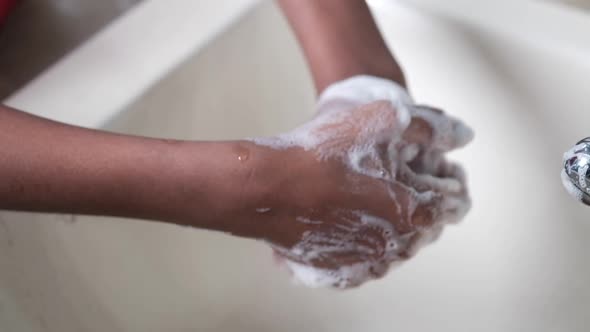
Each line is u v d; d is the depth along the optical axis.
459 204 0.59
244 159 0.54
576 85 0.63
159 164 0.52
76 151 0.52
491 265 0.72
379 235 0.57
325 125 0.56
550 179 0.67
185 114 0.66
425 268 0.74
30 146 0.51
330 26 0.63
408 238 0.58
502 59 0.66
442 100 0.70
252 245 0.74
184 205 0.53
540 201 0.69
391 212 0.56
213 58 0.67
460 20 0.66
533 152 0.68
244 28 0.68
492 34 0.65
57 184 0.51
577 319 0.68
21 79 0.68
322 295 0.74
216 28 0.66
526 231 0.70
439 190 0.57
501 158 0.69
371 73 0.63
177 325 0.69
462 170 0.60
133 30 0.66
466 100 0.69
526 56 0.65
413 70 0.70
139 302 0.67
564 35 0.63
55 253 0.61
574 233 0.68
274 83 0.72
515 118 0.67
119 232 0.64
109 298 0.64
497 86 0.67
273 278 0.74
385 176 0.56
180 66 0.64
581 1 0.67
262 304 0.74
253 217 0.55
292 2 0.63
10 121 0.51
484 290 0.72
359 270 0.58
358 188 0.55
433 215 0.57
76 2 0.74
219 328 0.72
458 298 0.73
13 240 0.58
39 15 0.73
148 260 0.66
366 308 0.74
